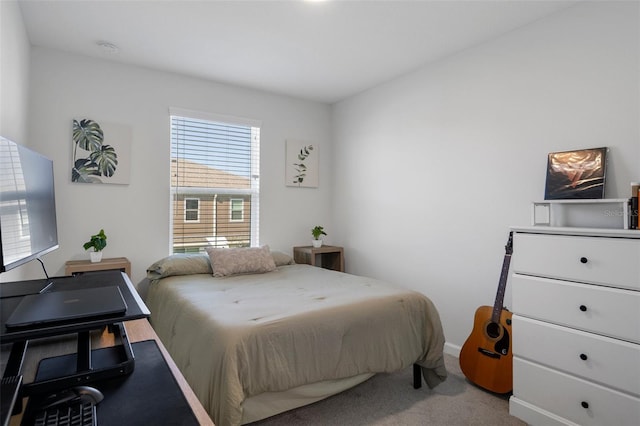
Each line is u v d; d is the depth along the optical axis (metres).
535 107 2.30
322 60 2.95
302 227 4.02
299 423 1.88
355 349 1.90
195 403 0.75
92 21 2.35
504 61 2.48
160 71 3.19
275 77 3.35
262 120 3.74
